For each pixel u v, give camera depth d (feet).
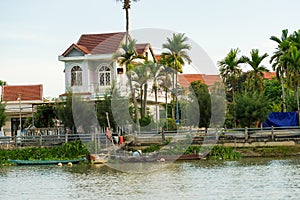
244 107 166.30
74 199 87.61
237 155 142.31
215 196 84.84
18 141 154.30
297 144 144.77
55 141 152.46
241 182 97.76
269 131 147.33
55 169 131.34
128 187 96.43
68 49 168.96
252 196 83.82
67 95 159.22
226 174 109.29
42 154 146.82
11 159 146.10
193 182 99.60
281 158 138.92
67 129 159.22
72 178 112.88
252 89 196.95
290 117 170.60
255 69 197.36
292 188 89.40
